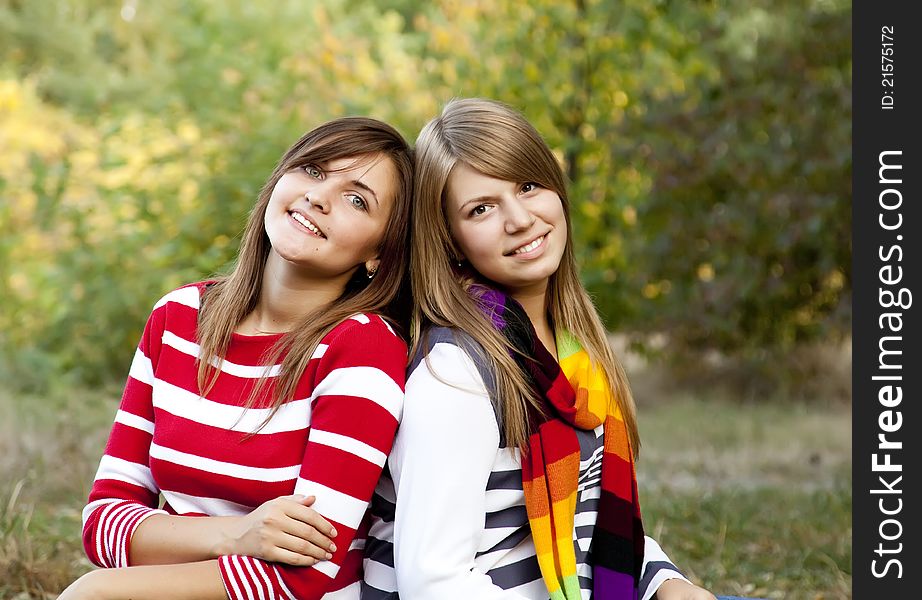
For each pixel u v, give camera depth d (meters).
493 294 2.86
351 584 2.74
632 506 2.92
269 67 11.34
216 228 9.66
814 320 11.16
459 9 11.46
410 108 10.52
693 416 9.61
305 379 2.70
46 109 15.53
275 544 2.50
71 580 4.18
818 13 10.73
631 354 12.27
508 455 2.72
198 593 2.48
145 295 9.73
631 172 11.15
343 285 2.91
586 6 11.38
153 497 2.90
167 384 2.80
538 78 10.82
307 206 2.76
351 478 2.59
